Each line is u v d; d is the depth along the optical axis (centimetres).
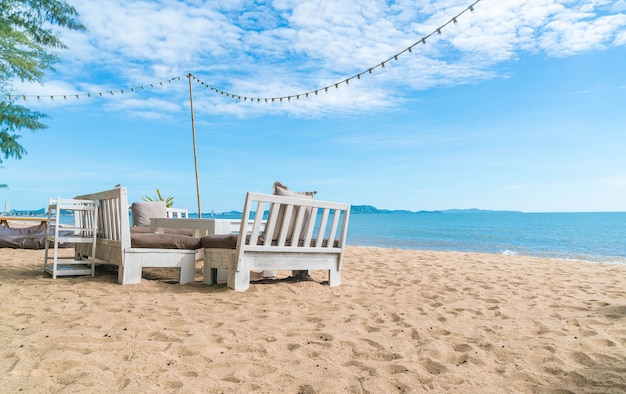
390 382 191
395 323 296
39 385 171
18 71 1225
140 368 195
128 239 407
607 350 242
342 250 448
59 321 273
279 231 417
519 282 486
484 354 233
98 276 453
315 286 425
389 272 549
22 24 1170
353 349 237
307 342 247
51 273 454
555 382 197
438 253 869
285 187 429
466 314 324
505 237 2378
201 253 574
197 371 195
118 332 250
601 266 667
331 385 183
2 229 770
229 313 309
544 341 255
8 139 1255
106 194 436
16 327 256
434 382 192
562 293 424
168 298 354
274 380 190
